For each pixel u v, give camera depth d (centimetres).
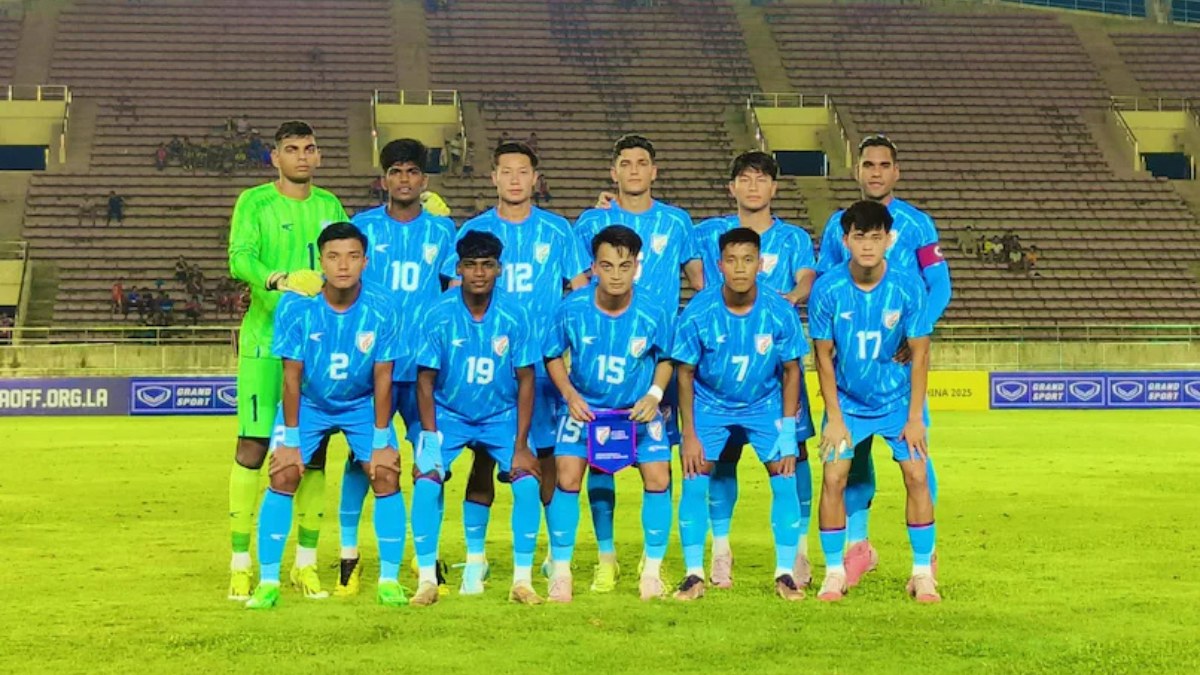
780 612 702
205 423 2661
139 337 3500
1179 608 713
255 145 4334
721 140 4681
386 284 824
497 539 1027
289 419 738
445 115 4631
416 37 5009
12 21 4812
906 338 762
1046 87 5053
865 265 744
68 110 4422
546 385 794
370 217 834
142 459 1795
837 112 4831
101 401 2958
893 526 1086
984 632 647
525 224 827
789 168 4950
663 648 610
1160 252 4231
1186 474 1574
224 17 4959
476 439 761
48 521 1127
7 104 4375
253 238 819
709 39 5162
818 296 762
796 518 766
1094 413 3016
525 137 4584
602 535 795
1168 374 3228
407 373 792
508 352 748
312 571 785
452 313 746
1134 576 826
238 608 719
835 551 755
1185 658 592
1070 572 842
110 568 865
